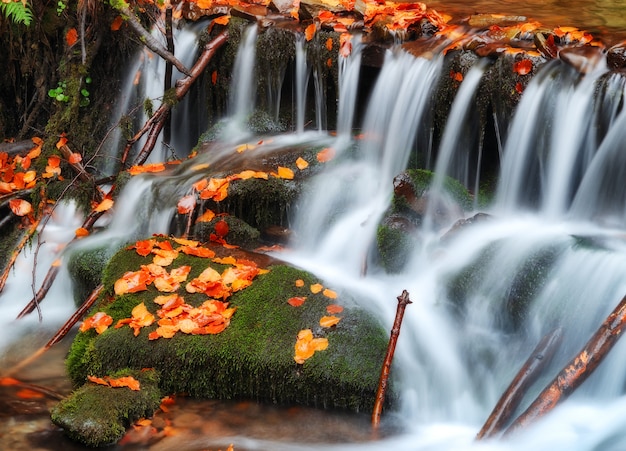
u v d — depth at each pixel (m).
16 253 6.04
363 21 6.58
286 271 5.12
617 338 4.02
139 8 7.28
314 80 6.75
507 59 5.62
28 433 4.25
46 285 5.71
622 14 6.66
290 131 6.90
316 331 4.68
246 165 6.11
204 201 5.74
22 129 7.41
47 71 7.39
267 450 4.15
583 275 4.62
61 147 6.79
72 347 4.83
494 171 5.96
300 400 4.57
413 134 6.17
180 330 4.72
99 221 6.35
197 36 7.31
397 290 5.20
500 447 4.02
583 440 4.03
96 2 7.07
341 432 4.35
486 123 5.84
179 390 4.67
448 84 5.92
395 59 6.28
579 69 5.35
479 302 4.83
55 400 4.59
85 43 7.18
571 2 7.15
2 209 6.54
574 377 4.02
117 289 5.02
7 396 4.61
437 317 4.96
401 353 4.66
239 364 4.57
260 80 7.00
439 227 5.54
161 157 7.32
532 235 5.10
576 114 5.34
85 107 7.25
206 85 7.29
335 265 5.63
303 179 6.01
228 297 4.94
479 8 7.07
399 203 5.61
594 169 5.32
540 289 4.68
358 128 6.60
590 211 5.39
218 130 6.95
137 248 5.36
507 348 4.67
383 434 4.32
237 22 7.10
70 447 4.16
